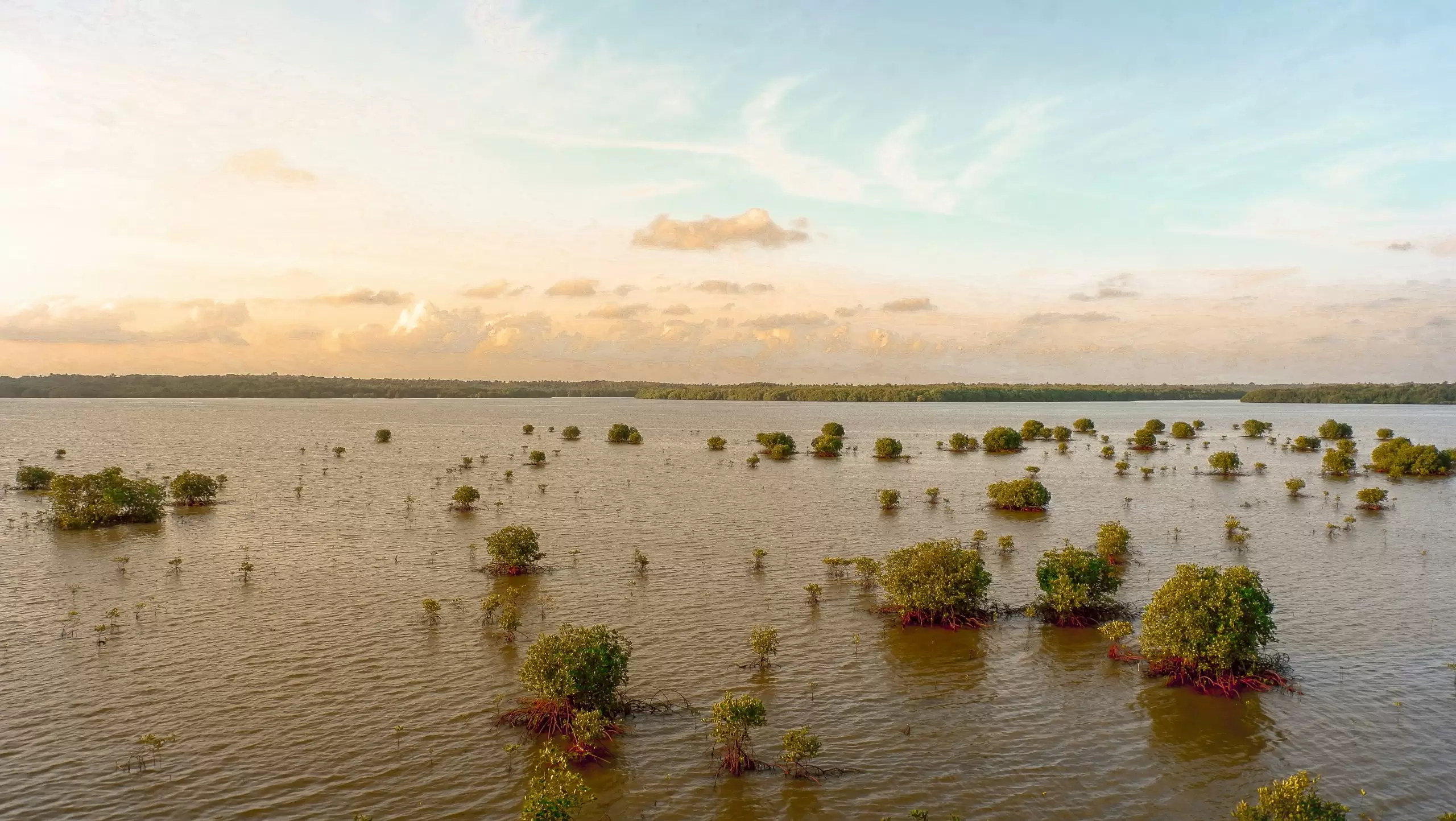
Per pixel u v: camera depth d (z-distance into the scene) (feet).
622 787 100.63
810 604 178.29
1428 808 95.96
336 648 148.25
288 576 200.54
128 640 152.15
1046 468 457.68
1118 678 135.13
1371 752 109.50
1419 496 338.54
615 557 224.33
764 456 527.40
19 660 141.28
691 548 237.25
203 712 120.78
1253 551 232.12
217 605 174.91
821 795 99.04
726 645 151.74
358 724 117.19
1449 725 116.67
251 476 400.47
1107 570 165.68
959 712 122.62
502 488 364.79
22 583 192.34
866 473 431.84
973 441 593.83
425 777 102.47
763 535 257.34
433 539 246.88
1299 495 342.64
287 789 99.45
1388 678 134.21
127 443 612.70
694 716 120.78
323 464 461.37
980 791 100.32
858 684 133.28
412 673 136.46
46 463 453.99
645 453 547.08
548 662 114.11
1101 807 96.89
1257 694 128.06
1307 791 96.68
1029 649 148.87
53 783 100.22
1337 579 200.03
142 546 234.38
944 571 160.45
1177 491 359.66
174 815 93.40
